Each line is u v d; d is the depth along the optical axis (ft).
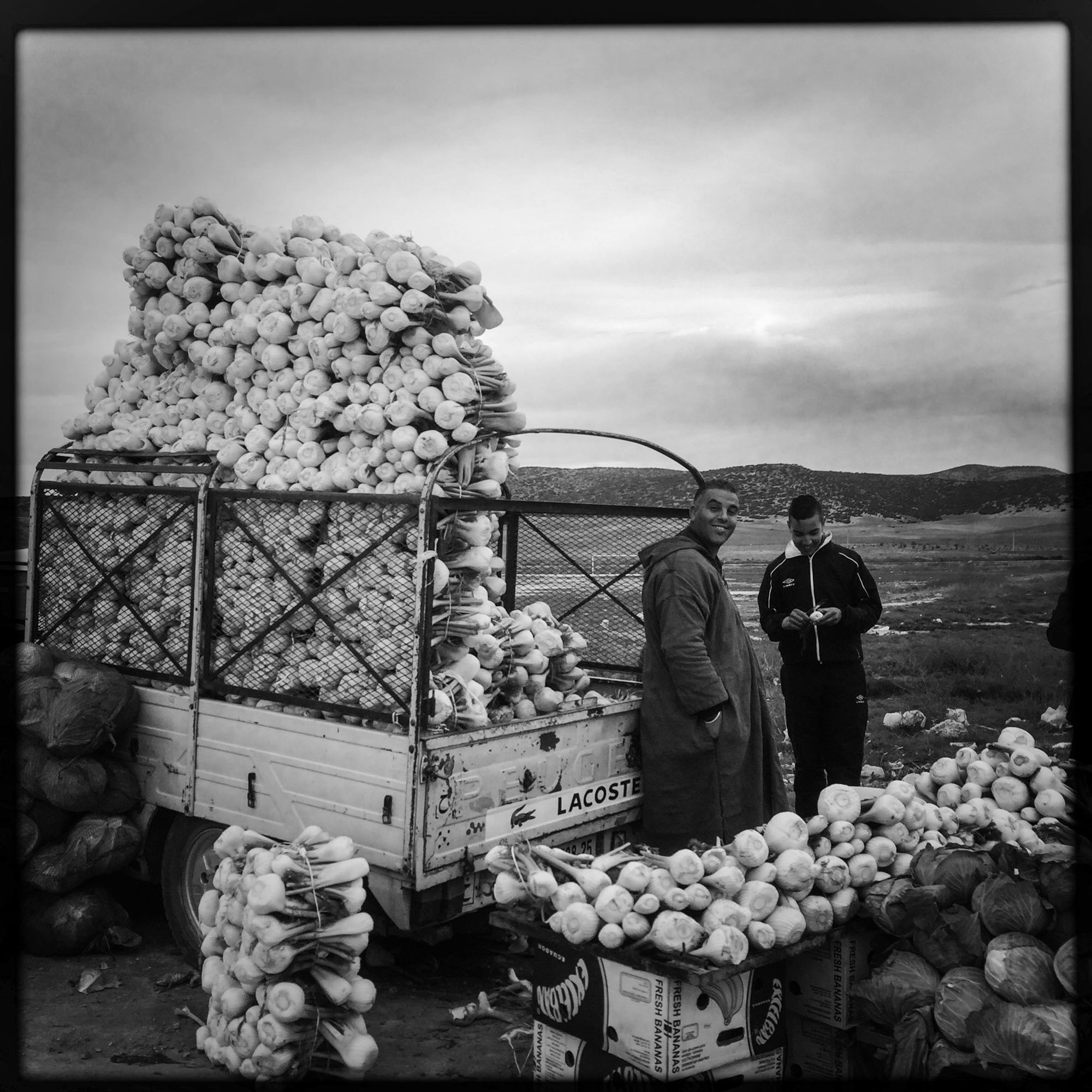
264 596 14.48
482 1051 12.39
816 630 18.03
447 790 12.29
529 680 15.67
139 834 15.46
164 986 14.19
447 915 12.39
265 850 11.34
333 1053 11.16
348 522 13.55
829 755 18.31
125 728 15.64
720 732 14.85
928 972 9.77
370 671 12.79
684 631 14.67
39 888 15.14
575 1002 10.10
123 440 16.81
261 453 15.23
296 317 15.14
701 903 9.70
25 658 16.16
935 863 10.32
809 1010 10.59
